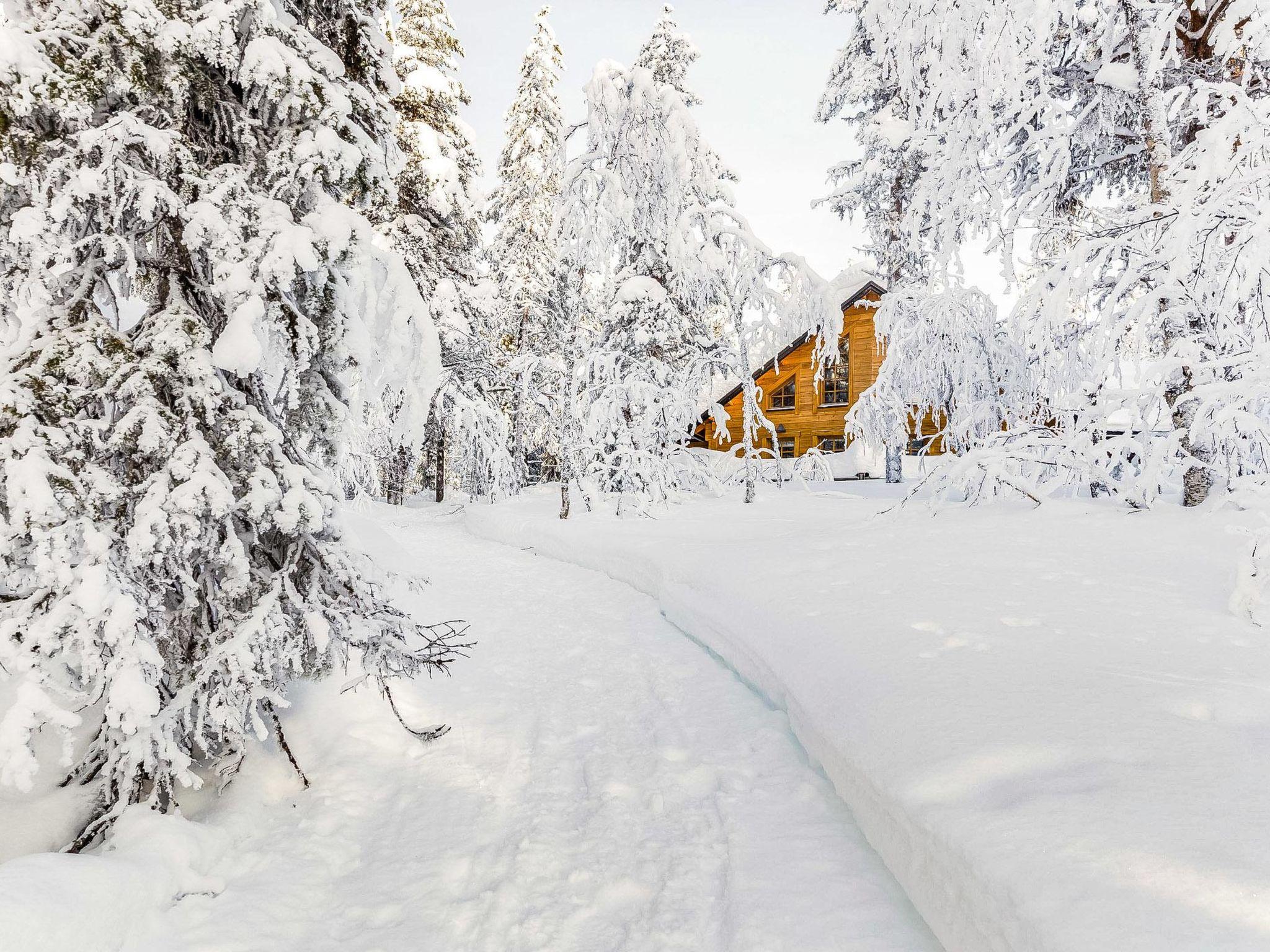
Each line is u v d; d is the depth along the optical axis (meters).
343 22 4.16
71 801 3.04
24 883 2.17
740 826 3.09
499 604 7.90
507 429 20.78
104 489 2.87
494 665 5.64
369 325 3.84
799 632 4.82
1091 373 7.67
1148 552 5.60
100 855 2.56
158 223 3.20
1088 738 2.61
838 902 2.50
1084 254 7.21
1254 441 6.87
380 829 3.23
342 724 4.26
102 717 3.57
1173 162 6.98
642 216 14.04
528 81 22.84
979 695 3.18
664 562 8.27
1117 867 1.86
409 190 16.47
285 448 3.71
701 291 13.33
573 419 14.04
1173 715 2.74
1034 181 9.17
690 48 15.33
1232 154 6.45
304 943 2.43
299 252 3.18
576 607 7.80
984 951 1.98
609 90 13.08
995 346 11.62
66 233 2.96
